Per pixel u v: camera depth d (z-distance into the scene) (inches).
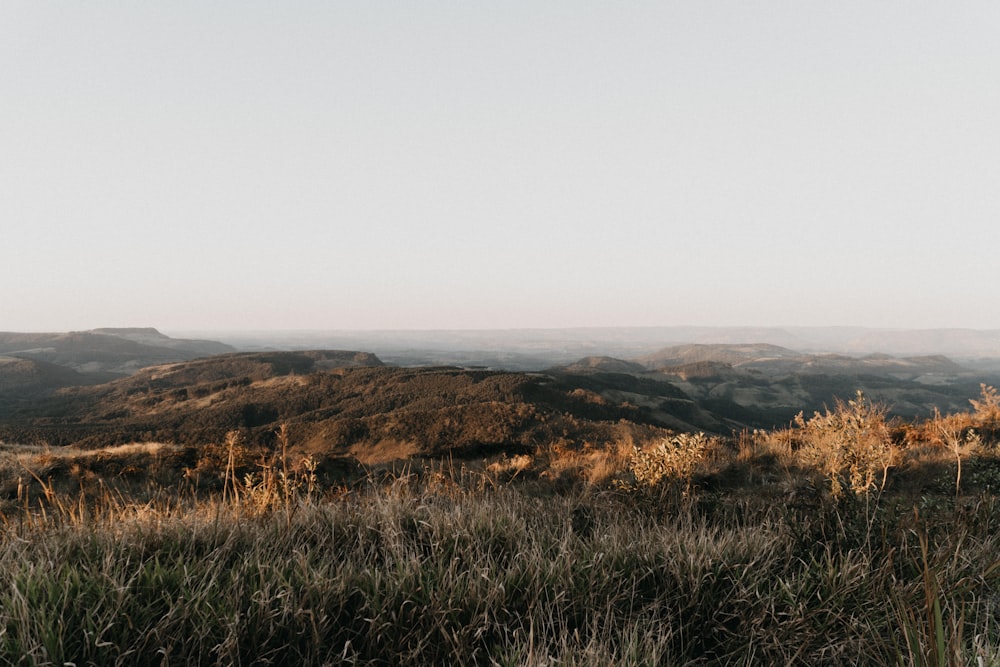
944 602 81.4
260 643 73.4
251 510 133.1
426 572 88.7
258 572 85.0
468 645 73.4
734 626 83.7
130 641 69.8
